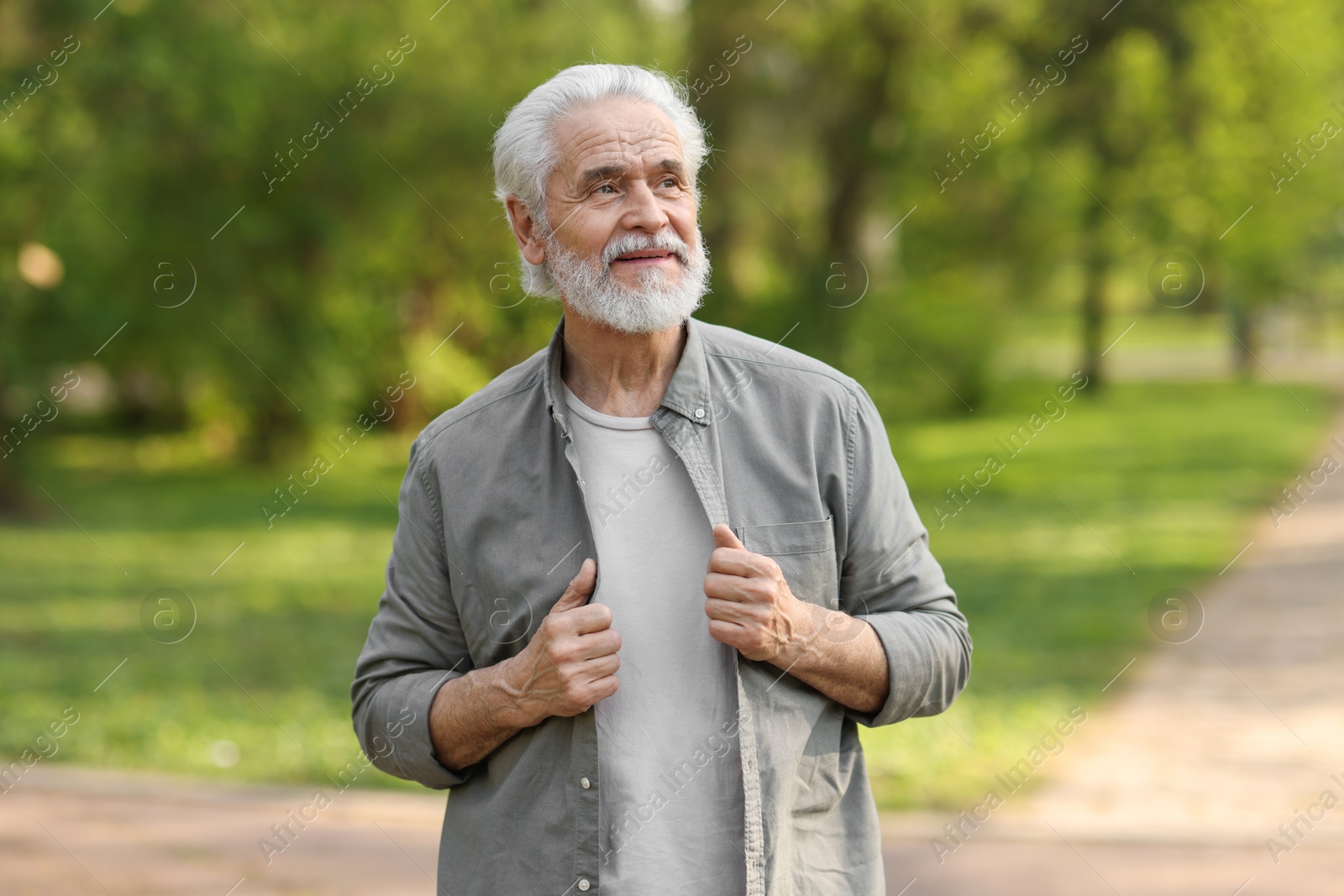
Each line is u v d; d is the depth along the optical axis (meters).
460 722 2.07
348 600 11.02
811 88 18.58
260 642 9.44
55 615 10.41
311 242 18.28
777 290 18.67
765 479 2.10
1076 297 29.59
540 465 2.14
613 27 18.31
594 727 2.03
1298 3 19.17
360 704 2.24
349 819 5.64
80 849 5.23
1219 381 32.12
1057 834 5.18
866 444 2.15
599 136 2.07
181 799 5.96
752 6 17.41
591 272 2.07
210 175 17.61
